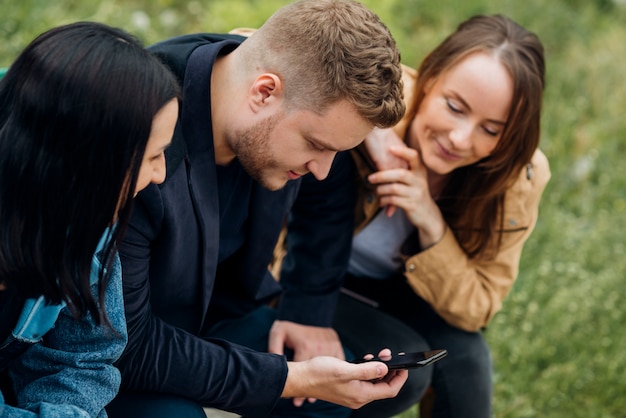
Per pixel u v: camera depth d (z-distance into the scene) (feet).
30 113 5.16
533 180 8.81
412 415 10.29
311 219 8.46
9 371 6.49
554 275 12.30
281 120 6.61
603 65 17.54
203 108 6.73
